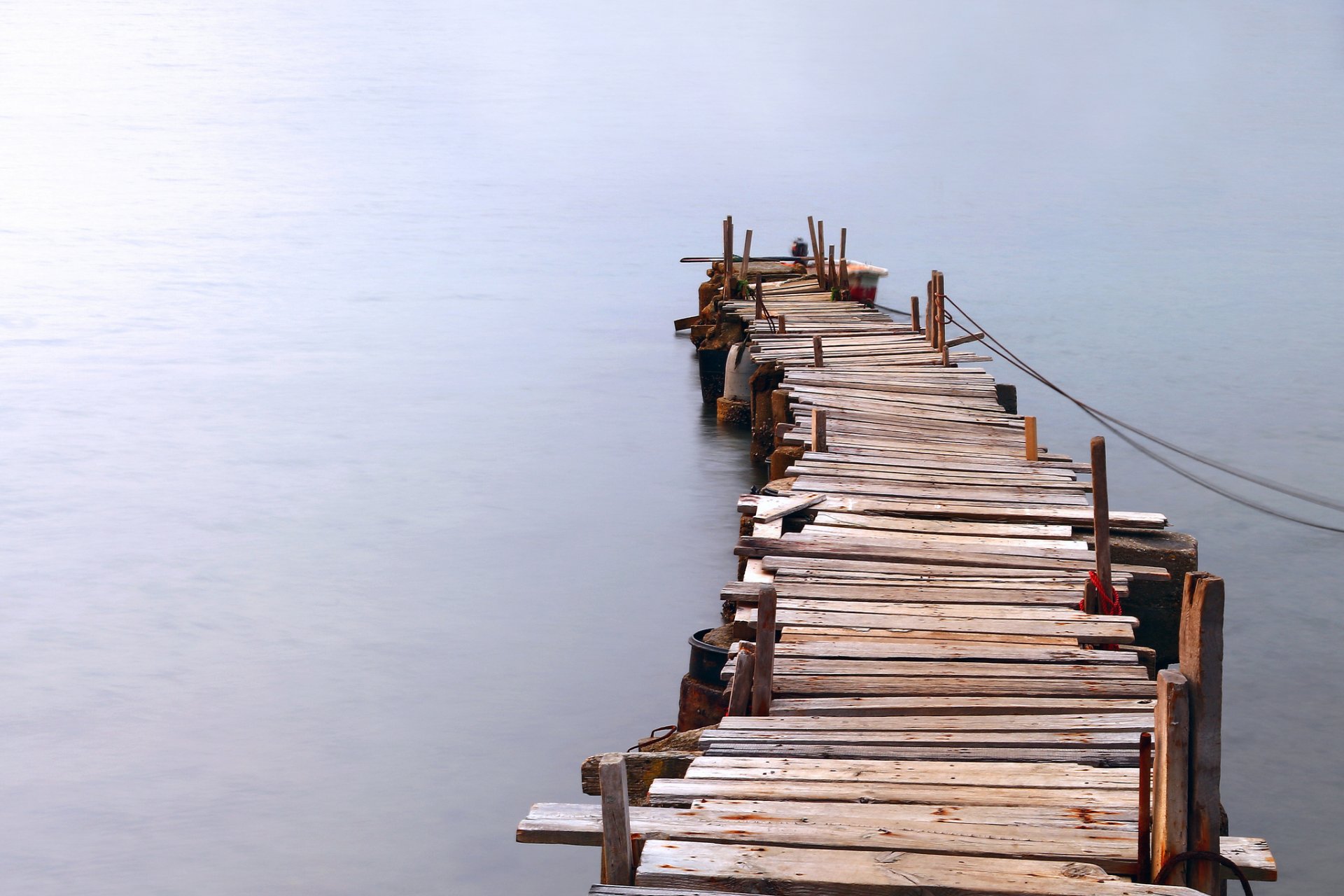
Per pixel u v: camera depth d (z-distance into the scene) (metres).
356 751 13.96
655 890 6.31
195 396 30.69
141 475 24.72
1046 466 15.40
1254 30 143.12
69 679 15.90
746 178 70.75
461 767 13.58
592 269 47.78
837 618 10.63
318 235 54.50
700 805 7.25
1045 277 44.44
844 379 19.97
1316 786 12.89
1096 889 6.21
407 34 156.75
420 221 58.22
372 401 30.19
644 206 62.16
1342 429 27.20
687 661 16.14
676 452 25.72
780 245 51.56
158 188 66.06
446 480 24.17
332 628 17.41
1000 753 7.98
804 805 7.23
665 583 18.84
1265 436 26.83
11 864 11.88
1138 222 55.84
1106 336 35.94
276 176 70.88
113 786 13.30
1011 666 9.57
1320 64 118.19
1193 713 6.17
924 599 11.07
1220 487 23.56
